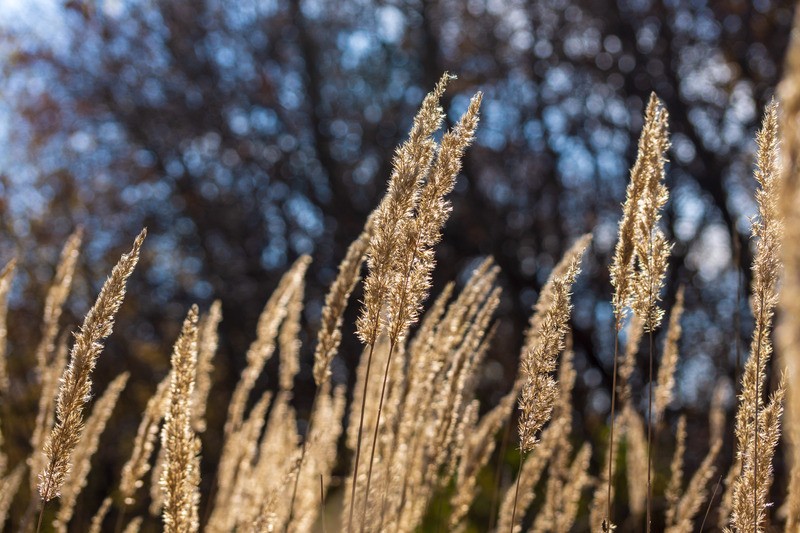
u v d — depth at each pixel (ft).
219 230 46.85
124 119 44.75
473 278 7.86
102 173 44.42
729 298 32.22
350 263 6.07
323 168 47.80
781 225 4.62
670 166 36.42
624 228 5.09
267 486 8.42
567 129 42.65
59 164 37.42
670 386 7.88
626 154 40.78
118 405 29.84
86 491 17.84
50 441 4.81
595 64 39.40
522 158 44.09
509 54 43.16
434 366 7.65
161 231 45.68
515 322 37.09
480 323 7.54
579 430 26.61
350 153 48.91
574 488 8.96
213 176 48.78
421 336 7.70
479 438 8.10
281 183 48.80
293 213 48.52
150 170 47.06
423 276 4.87
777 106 4.59
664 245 5.06
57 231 32.55
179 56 46.75
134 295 39.78
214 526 8.71
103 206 43.37
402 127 47.60
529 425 5.21
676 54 37.19
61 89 40.55
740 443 5.11
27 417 14.98
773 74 32.63
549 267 41.16
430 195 4.87
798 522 4.65
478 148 43.24
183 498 5.06
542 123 42.70
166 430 5.10
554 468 8.98
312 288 44.45
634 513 10.39
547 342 5.18
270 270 46.21
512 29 42.93
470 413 8.21
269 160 48.49
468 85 43.04
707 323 31.24
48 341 8.38
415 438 7.86
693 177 34.47
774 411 4.94
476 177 44.57
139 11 44.19
